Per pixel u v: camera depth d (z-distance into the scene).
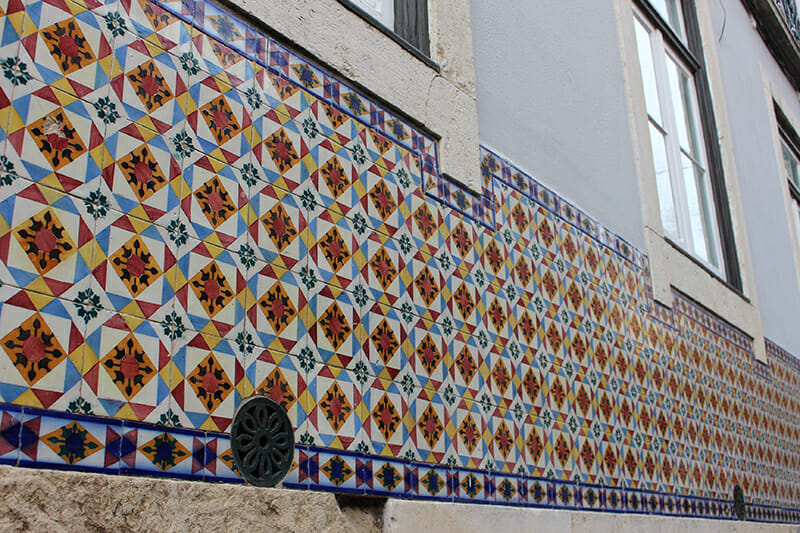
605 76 4.43
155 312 1.90
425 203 2.81
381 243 2.58
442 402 2.65
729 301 5.15
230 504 1.91
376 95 2.71
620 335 3.82
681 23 5.99
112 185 1.89
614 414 3.60
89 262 1.80
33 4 1.83
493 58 3.47
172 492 1.80
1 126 1.72
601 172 4.08
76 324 1.75
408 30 3.07
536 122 3.65
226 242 2.11
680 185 5.16
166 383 1.88
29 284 1.69
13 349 1.64
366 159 2.62
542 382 3.18
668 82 5.41
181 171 2.04
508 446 2.90
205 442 1.93
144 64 2.03
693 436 4.26
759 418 5.18
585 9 4.42
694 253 5.13
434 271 2.77
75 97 1.86
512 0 3.73
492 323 2.99
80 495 1.65
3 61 1.75
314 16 2.55
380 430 2.40
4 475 1.55
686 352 4.43
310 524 2.08
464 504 2.61
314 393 2.23
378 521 2.36
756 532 4.66
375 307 2.49
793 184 7.71
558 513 3.03
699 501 4.14
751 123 6.75
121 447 1.77
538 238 3.40
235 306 2.08
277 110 2.35
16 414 1.62
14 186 1.71
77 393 1.72
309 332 2.26
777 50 7.94
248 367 2.07
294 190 2.33
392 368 2.50
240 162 2.20
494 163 3.26
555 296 3.41
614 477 3.48
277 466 2.08
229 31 2.28
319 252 2.36
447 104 3.03
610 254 3.93
